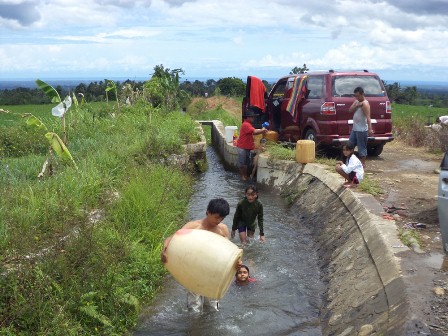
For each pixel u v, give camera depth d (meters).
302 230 8.95
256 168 13.49
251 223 8.12
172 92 27.09
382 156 13.34
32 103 54.88
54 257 5.45
